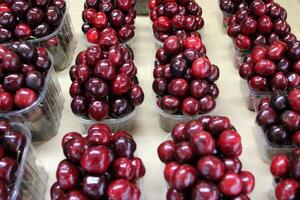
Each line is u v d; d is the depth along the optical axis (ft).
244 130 1.31
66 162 0.90
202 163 0.85
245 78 1.33
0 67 1.12
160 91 1.20
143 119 1.36
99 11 1.52
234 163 0.90
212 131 0.94
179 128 1.00
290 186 0.87
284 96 1.08
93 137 0.94
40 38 1.39
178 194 0.86
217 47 1.67
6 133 0.97
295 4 1.88
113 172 0.89
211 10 1.89
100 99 1.14
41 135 1.27
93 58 1.17
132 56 1.39
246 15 1.47
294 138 1.05
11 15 1.35
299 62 1.19
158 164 1.21
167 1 1.52
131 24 1.56
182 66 1.15
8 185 0.91
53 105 1.29
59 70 1.58
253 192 1.13
